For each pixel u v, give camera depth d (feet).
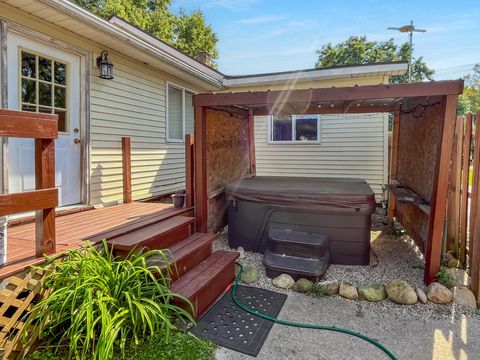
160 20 59.36
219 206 15.90
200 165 13.50
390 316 8.96
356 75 23.39
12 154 11.25
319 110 17.67
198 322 8.54
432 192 10.62
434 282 10.20
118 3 51.34
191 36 65.87
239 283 11.12
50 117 7.35
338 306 9.53
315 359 7.13
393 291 9.77
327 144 24.88
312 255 11.62
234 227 14.37
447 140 9.87
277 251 12.02
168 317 7.44
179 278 9.27
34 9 11.20
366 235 12.30
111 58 15.58
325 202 12.37
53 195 7.57
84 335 6.73
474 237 9.82
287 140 25.88
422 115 12.84
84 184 14.08
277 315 8.99
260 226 13.65
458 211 11.80
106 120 15.31
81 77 13.97
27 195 6.97
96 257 7.76
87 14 12.25
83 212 13.44
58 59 12.91
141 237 9.51
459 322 8.63
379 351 7.41
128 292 7.17
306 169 25.49
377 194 23.84
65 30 13.00
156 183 19.52
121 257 9.11
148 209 14.16
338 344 7.68
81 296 6.87
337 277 11.42
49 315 6.90
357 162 24.25
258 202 13.47
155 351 7.09
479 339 7.85
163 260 8.57
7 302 6.62
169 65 18.37
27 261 7.25
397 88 10.28
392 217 18.04
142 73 17.92
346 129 24.34
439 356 7.20
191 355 7.06
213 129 15.08
